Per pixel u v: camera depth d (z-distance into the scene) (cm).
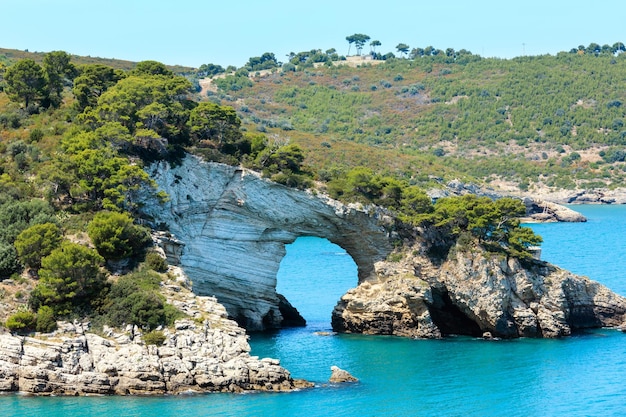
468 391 10538
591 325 13975
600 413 9850
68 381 9544
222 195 13488
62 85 16138
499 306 13275
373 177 14325
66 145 12862
